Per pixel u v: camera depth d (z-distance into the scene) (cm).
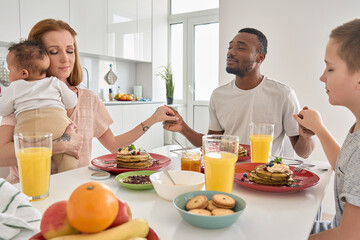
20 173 78
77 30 341
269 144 120
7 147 109
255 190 89
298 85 263
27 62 119
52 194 82
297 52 262
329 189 248
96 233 44
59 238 43
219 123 188
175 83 475
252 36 163
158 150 150
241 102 174
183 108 457
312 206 75
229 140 83
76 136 116
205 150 85
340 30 78
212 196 71
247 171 108
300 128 124
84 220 43
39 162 77
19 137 76
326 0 245
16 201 62
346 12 237
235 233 59
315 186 93
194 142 167
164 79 480
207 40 437
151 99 451
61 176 100
